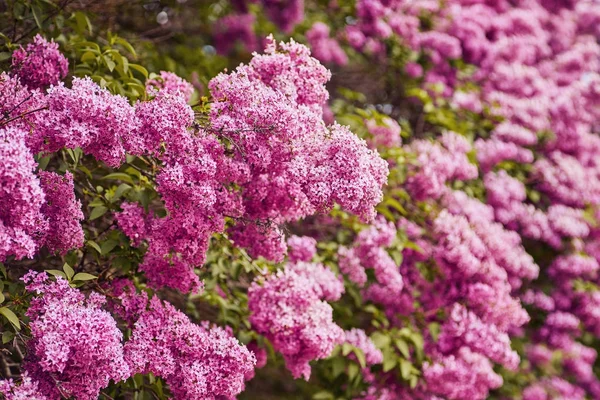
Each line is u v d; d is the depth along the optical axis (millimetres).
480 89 9141
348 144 3824
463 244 6438
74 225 3928
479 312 6582
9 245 3250
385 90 9117
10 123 3648
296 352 4789
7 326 3955
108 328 3457
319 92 4277
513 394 8414
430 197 6848
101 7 6457
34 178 3250
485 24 9406
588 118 9398
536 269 7285
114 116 3543
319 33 8469
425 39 8938
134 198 4371
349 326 6758
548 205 9016
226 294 5594
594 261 9016
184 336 3945
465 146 7395
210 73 7648
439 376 6277
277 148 3896
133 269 4473
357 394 6582
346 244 6633
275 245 4609
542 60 10367
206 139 3850
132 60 6242
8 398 3250
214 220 4016
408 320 6637
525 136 8461
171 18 8086
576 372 9164
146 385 4449
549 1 11172
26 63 4328
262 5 8625
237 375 3982
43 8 5250
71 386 3441
